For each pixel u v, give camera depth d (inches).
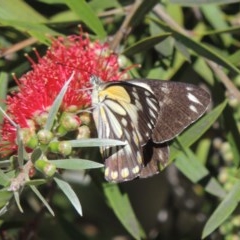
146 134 15.2
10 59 16.2
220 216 15.1
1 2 16.2
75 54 15.2
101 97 15.0
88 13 16.0
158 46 16.4
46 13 16.9
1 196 13.4
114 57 15.5
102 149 15.3
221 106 15.6
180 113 15.2
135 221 16.0
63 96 14.0
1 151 14.6
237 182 15.3
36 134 13.8
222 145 17.1
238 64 16.7
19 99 14.6
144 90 15.0
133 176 15.3
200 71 16.6
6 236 17.0
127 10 16.7
